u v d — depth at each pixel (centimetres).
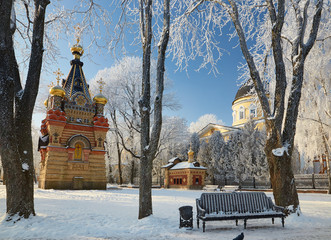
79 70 3075
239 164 3775
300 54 1084
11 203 804
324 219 946
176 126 4453
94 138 2950
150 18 984
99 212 1037
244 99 5256
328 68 2055
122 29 1294
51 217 872
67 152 2755
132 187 3953
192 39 1496
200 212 784
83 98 2966
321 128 2275
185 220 785
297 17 1141
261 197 886
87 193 2195
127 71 4166
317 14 1099
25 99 874
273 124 1025
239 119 5334
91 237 668
